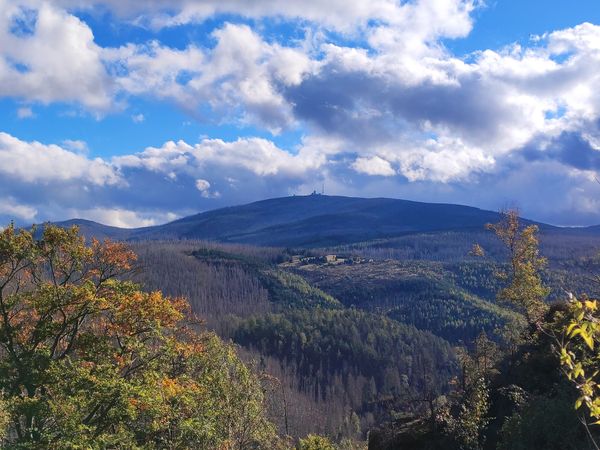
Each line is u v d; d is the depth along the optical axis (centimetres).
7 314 2694
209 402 2491
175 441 2373
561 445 2142
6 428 2148
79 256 2812
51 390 2380
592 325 611
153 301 2869
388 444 3775
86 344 2736
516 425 2448
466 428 3131
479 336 4306
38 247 2745
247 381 2641
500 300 4231
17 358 2534
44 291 2688
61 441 2095
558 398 2397
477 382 3425
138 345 2708
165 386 2520
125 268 3050
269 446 2722
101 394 2288
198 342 3162
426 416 3906
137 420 2505
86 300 2711
